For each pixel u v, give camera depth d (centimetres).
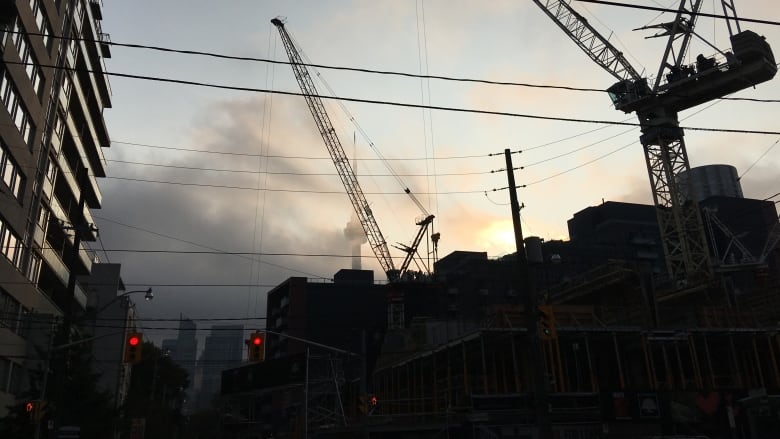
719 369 4331
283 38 10362
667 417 3572
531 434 3462
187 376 12650
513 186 2284
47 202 5044
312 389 7319
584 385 4125
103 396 3888
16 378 4084
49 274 5250
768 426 3100
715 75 6469
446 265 13262
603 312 4275
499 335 3819
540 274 10494
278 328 12888
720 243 7725
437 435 3741
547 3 7888
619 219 13050
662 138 7025
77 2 5516
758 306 4994
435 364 4347
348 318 12338
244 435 10419
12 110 3888
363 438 4406
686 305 5847
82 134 6706
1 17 3609
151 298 3988
